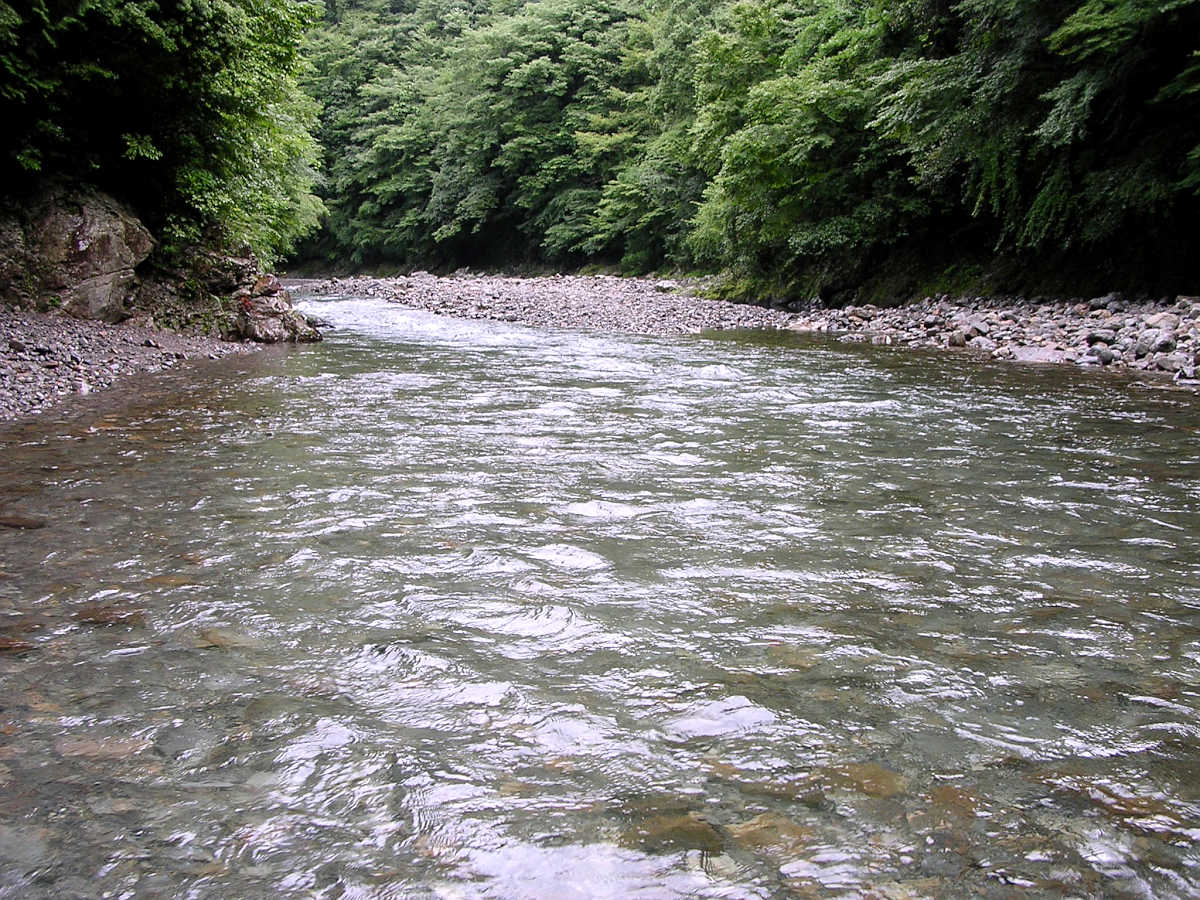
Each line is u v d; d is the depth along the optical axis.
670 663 2.44
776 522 3.86
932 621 2.75
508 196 42.78
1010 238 16.42
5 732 2.05
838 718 2.13
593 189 39.00
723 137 22.81
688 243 28.89
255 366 9.99
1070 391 8.06
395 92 48.50
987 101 14.58
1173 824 1.71
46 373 8.37
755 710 2.17
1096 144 14.37
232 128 13.09
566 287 28.11
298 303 22.73
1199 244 13.34
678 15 31.80
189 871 1.57
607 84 39.56
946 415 6.79
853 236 18.41
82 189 11.56
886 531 3.73
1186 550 3.47
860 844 1.65
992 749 2.00
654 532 3.70
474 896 1.51
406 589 3.00
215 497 4.23
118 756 1.95
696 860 1.60
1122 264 14.39
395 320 17.97
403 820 1.73
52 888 1.52
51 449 5.38
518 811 1.76
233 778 1.87
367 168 48.75
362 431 6.04
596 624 2.71
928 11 16.50
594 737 2.04
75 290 11.05
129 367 9.42
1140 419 6.58
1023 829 1.70
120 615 2.77
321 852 1.63
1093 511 4.06
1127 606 2.88
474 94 43.34
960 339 12.45
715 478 4.71
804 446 5.60
